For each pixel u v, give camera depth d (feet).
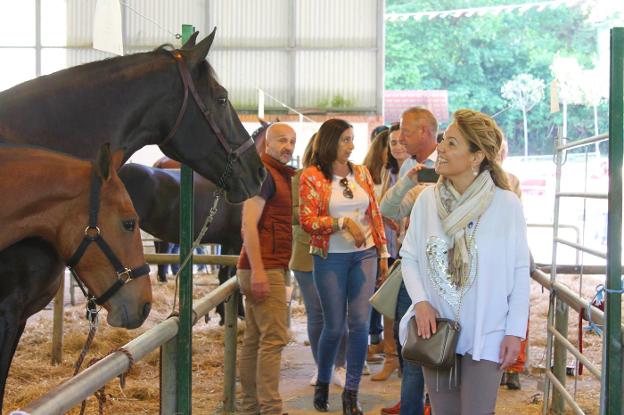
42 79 10.03
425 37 104.73
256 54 54.95
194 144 11.05
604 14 100.22
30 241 8.91
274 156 13.19
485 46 104.01
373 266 13.98
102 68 10.42
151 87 10.59
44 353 18.88
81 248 8.13
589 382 17.10
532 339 21.93
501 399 15.84
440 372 9.29
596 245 41.37
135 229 8.39
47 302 9.61
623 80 9.64
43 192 8.02
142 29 54.08
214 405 15.29
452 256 9.04
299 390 16.70
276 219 12.93
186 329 10.71
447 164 9.07
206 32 54.65
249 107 55.16
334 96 54.85
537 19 102.94
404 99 78.59
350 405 14.05
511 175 15.90
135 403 15.02
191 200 11.16
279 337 12.82
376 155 18.21
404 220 15.20
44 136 9.74
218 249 36.86
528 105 96.84
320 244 13.62
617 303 9.66
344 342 16.92
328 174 13.73
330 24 54.54
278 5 54.60
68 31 53.67
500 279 8.95
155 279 32.81
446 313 9.14
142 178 23.49
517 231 9.05
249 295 13.16
